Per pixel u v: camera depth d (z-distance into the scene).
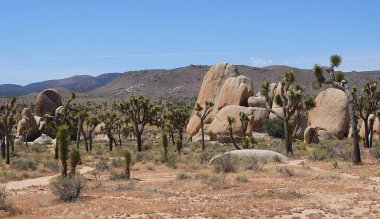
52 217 13.05
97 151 48.50
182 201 15.45
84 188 19.06
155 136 85.88
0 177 25.41
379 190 16.69
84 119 52.25
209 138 60.44
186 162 32.34
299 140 54.94
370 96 41.22
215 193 17.05
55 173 28.78
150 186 19.97
